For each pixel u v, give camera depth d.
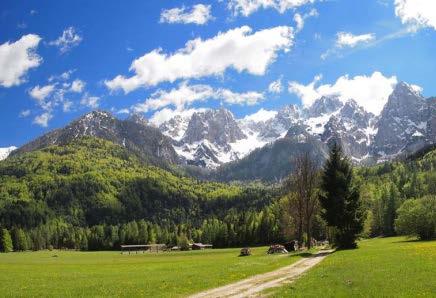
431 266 44.50
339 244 83.19
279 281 42.59
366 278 38.78
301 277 43.59
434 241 98.69
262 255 96.25
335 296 31.36
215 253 145.88
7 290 45.47
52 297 38.59
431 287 33.03
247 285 40.75
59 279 57.97
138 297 36.50
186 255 143.38
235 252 141.50
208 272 54.91
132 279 52.28
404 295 30.34
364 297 30.33
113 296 37.59
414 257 54.47
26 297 39.38
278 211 194.50
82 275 64.12
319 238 137.88
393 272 41.75
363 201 83.62
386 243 107.38
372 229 191.12
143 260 120.06
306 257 72.62
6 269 85.44
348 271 44.72
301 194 95.94
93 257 168.38
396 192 193.25
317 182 94.44
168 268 69.44
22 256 192.88
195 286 41.31
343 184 81.44
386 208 185.62
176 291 38.84
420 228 122.25
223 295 35.16
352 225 81.62
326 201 82.12
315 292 33.38
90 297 37.41
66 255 199.88
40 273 71.31
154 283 45.41
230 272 53.06
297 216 101.06
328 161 82.81
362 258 58.09
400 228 130.00
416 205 128.75
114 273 65.44
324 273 44.78
